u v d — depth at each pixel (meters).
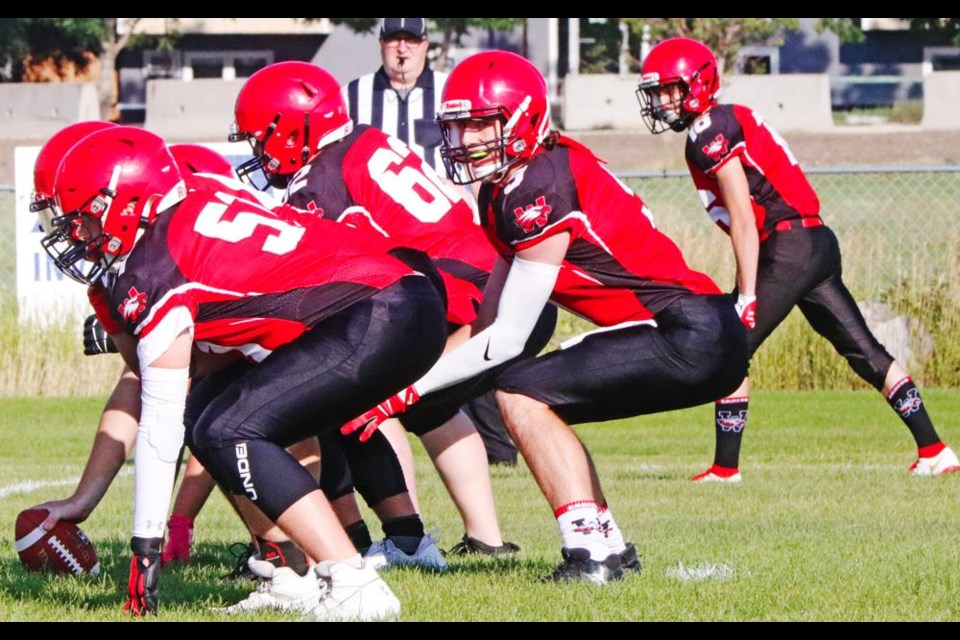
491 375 15.84
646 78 21.52
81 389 34.78
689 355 13.62
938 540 16.70
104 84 102.25
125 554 16.59
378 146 15.99
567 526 13.98
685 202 41.50
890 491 21.23
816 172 33.00
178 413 11.98
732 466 22.70
